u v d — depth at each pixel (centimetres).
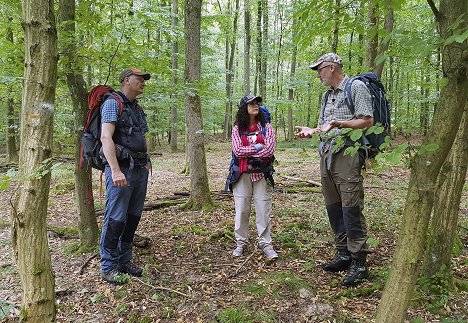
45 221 171
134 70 333
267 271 347
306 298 296
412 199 158
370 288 304
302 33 310
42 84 164
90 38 370
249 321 266
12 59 397
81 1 400
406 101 1112
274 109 2041
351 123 283
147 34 457
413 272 160
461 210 544
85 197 401
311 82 1449
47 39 164
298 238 434
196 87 491
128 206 344
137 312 283
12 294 310
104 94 325
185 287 318
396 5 198
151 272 348
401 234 163
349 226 313
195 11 510
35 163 164
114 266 334
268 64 2253
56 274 348
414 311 274
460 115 149
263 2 1532
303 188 691
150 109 1548
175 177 899
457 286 303
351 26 289
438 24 160
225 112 2294
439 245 301
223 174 932
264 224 377
